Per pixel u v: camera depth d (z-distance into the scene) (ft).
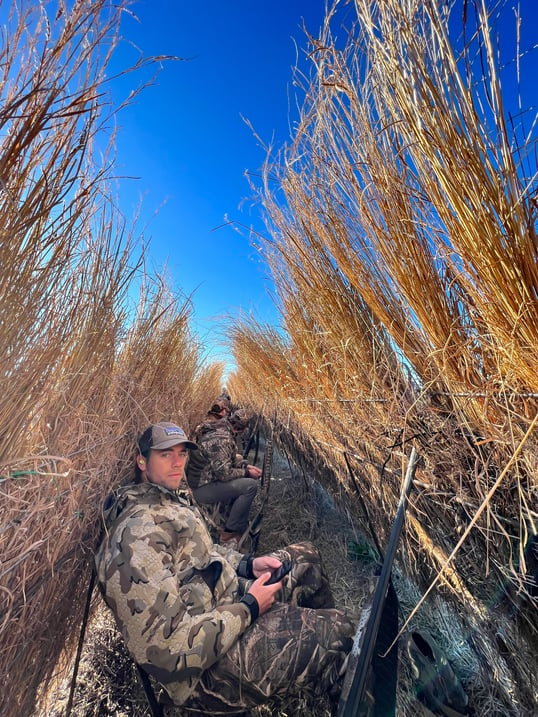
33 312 3.11
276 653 3.82
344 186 3.98
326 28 3.38
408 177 3.08
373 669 3.30
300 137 4.47
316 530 10.44
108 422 5.43
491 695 4.02
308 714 4.62
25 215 2.56
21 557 2.76
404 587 6.74
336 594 7.30
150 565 3.77
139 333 8.00
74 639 4.96
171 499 4.58
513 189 2.02
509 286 2.24
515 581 2.98
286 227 5.64
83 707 4.89
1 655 2.95
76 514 3.83
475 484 3.33
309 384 8.36
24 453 3.14
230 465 9.68
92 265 4.90
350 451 6.84
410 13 2.35
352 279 4.39
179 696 3.83
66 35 2.08
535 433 2.52
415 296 3.38
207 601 4.23
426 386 3.58
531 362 2.35
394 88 2.57
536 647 3.08
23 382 3.09
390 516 5.62
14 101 2.09
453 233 2.57
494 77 1.93
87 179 3.15
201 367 16.83
